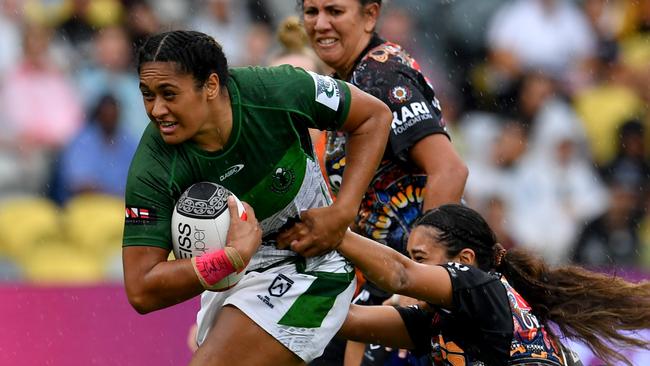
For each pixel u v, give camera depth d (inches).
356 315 485.1
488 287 464.8
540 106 1219.2
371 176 436.8
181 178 413.1
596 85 1273.4
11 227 981.8
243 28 1207.6
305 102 420.5
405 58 552.1
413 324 489.7
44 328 773.3
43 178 1031.0
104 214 1016.9
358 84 539.8
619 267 989.2
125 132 1078.4
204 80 396.5
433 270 456.8
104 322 786.8
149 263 409.4
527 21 1277.1
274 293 437.4
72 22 1120.2
